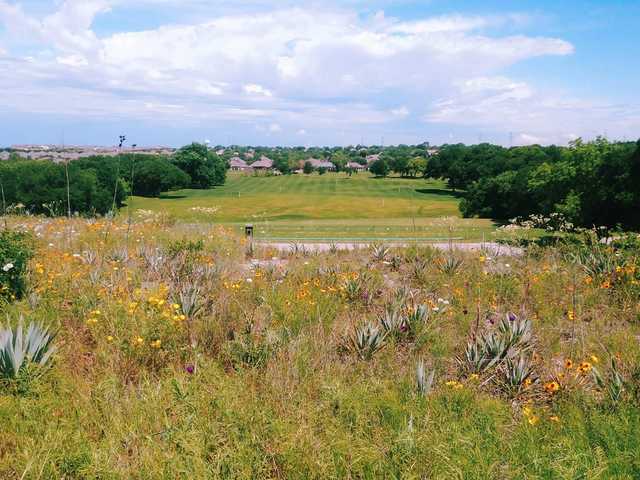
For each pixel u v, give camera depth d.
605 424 4.48
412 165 192.50
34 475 3.52
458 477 3.70
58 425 4.23
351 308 8.55
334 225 39.56
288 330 6.51
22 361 5.00
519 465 3.85
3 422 4.22
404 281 11.04
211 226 18.69
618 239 14.12
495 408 4.93
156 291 7.88
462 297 9.32
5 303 6.98
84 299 7.05
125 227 16.22
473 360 6.11
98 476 3.56
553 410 5.11
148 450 3.87
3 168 65.88
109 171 75.19
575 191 29.70
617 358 6.22
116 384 4.93
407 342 7.03
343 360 6.25
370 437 4.25
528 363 5.96
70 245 12.20
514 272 11.52
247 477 3.60
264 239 20.30
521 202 73.00
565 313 8.54
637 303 8.86
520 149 129.50
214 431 4.11
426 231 29.94
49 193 63.75
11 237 8.33
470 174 134.12
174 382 4.79
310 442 4.01
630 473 3.83
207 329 6.57
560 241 15.92
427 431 4.25
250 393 4.91
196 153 154.12
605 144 28.95
